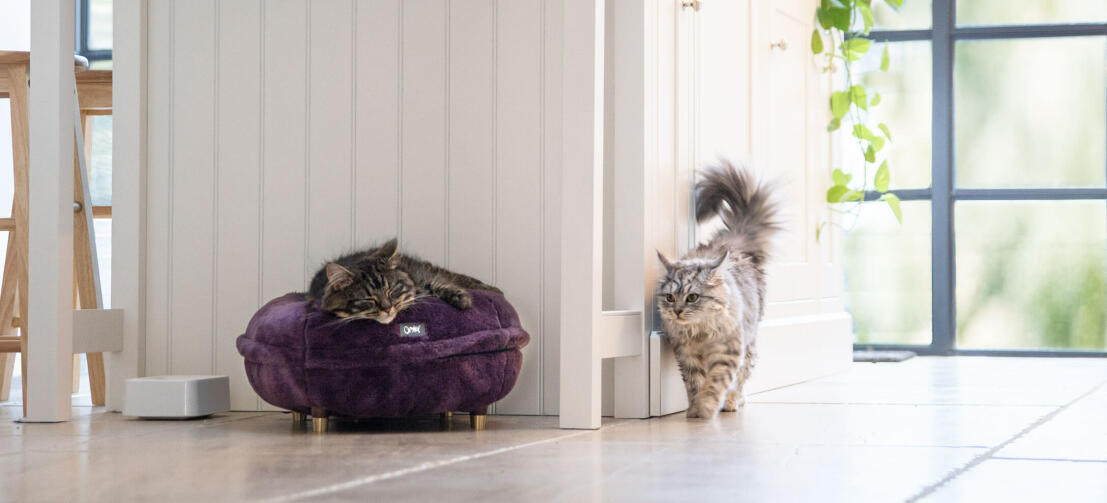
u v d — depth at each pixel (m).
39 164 3.16
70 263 3.22
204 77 3.59
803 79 4.69
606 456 2.42
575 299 2.94
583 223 2.92
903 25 6.30
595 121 2.91
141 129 3.60
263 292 3.56
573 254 2.94
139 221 3.60
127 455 2.47
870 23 4.78
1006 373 4.91
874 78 6.32
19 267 3.50
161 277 3.62
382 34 3.48
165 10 3.61
